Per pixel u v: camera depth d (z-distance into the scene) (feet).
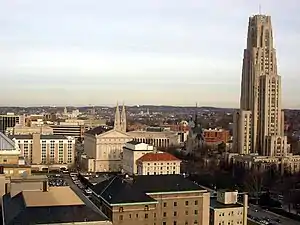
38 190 622.13
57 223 495.82
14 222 498.28
